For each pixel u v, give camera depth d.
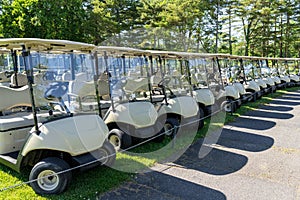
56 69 3.95
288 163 3.88
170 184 3.21
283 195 2.97
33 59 3.76
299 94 11.39
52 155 3.02
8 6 14.06
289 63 14.47
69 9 14.73
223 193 3.00
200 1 20.69
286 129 5.76
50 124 2.88
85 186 3.09
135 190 3.07
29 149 2.83
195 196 2.94
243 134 5.37
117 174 3.42
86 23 15.15
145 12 17.56
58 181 2.85
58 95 3.42
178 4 17.84
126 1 18.59
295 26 26.06
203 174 3.50
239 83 8.30
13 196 2.85
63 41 3.12
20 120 3.39
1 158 3.21
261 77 10.70
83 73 3.85
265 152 4.33
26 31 13.79
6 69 4.53
